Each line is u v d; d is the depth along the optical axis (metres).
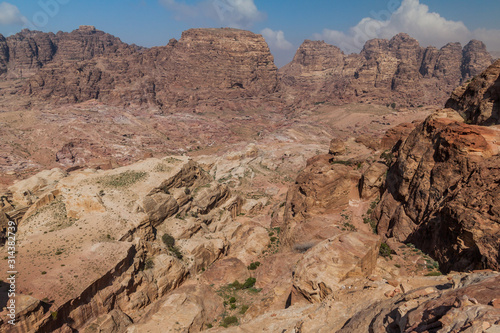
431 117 49.88
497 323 9.62
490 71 57.41
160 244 64.38
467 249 29.61
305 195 60.38
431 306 13.41
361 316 19.44
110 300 45.84
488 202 29.66
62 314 39.72
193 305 44.50
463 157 37.25
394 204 49.31
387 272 33.38
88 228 57.06
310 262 32.81
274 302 39.19
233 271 57.25
